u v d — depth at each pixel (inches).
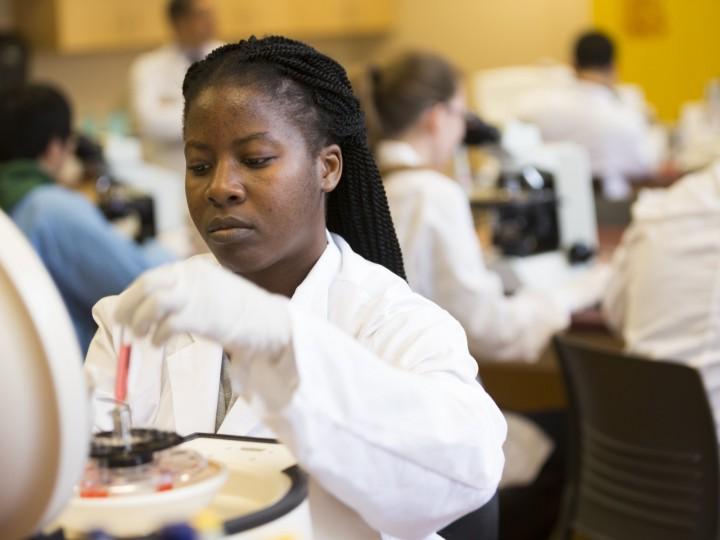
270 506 41.3
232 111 52.6
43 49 321.7
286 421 43.3
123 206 184.9
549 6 386.3
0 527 36.8
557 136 271.4
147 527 38.6
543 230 174.2
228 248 53.2
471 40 393.1
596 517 125.6
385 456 45.5
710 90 332.2
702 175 129.0
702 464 115.3
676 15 393.1
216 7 349.4
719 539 115.5
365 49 401.7
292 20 367.2
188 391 56.1
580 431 127.6
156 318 37.4
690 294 126.0
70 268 144.0
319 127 55.2
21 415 35.0
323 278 55.6
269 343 41.1
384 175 135.9
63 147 152.6
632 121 270.1
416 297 56.1
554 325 142.5
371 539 49.2
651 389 116.6
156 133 285.4
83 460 36.0
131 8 324.8
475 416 48.4
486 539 64.8
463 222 136.1
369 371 45.1
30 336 34.8
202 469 41.4
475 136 168.6
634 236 132.6
